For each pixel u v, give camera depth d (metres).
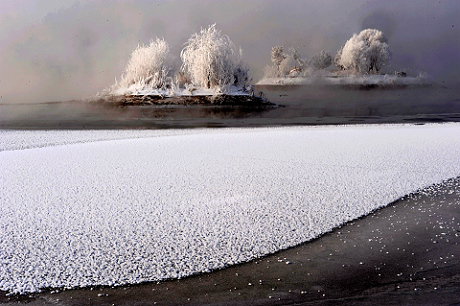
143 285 3.89
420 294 3.68
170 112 30.34
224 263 4.33
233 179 7.95
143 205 6.30
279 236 5.07
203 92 38.03
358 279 4.00
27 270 4.18
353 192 6.99
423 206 6.32
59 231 5.23
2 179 8.28
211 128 19.72
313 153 11.05
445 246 4.80
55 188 7.47
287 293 3.74
